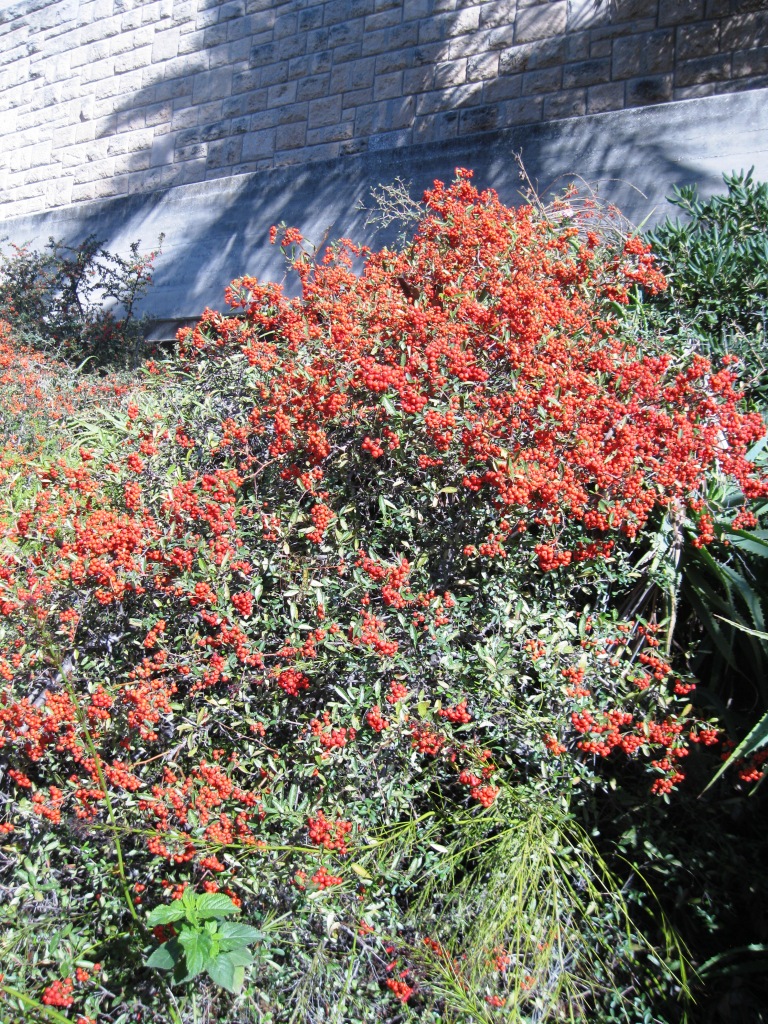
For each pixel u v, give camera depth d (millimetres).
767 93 4617
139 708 2545
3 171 11922
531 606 2809
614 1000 2365
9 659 2918
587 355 3123
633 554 3023
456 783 2711
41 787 2918
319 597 2672
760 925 2539
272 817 2471
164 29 10109
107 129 10648
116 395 5414
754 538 2682
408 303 3469
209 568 2758
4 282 7457
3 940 2473
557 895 2402
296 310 3660
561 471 2773
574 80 7340
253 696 2707
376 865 2465
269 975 2383
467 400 2871
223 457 3342
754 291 3588
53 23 11336
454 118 7910
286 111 9016
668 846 2639
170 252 7434
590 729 2506
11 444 4793
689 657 2828
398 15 8297
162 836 2402
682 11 6914
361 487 3105
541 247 3568
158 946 2404
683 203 4227
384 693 2621
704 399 2885
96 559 2834
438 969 2324
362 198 6195
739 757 2586
